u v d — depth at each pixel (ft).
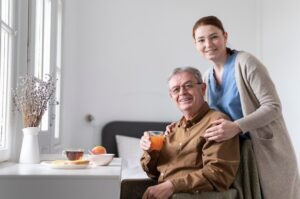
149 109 13.16
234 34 13.61
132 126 12.75
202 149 5.82
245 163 5.86
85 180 4.45
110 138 12.62
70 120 12.31
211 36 6.70
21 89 6.27
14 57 6.36
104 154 5.66
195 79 6.31
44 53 8.86
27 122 5.89
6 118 6.24
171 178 5.98
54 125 9.78
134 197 6.18
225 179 5.42
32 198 4.44
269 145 6.15
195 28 6.93
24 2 6.77
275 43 12.84
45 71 9.02
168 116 13.21
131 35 13.20
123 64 13.12
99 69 13.01
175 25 13.38
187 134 6.18
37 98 5.92
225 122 5.71
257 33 13.65
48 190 4.44
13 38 6.33
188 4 13.48
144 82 13.19
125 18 13.20
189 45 13.39
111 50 13.09
